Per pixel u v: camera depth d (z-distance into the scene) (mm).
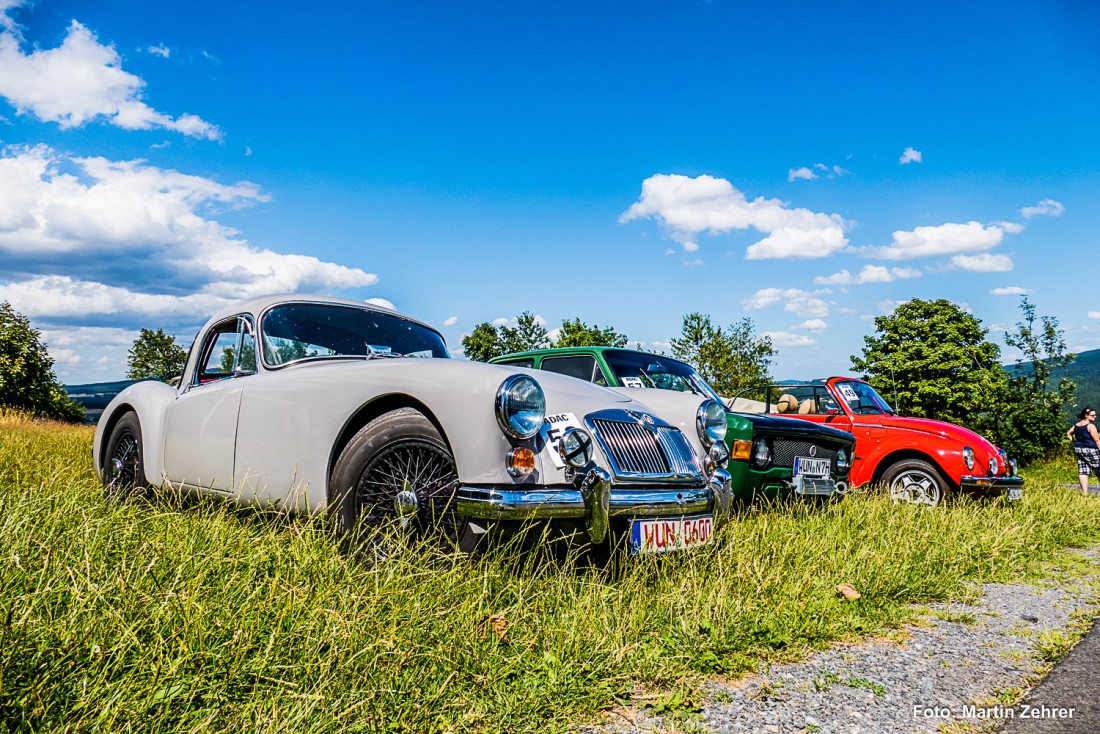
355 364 3271
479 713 1813
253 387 3553
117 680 1683
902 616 3139
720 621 2615
